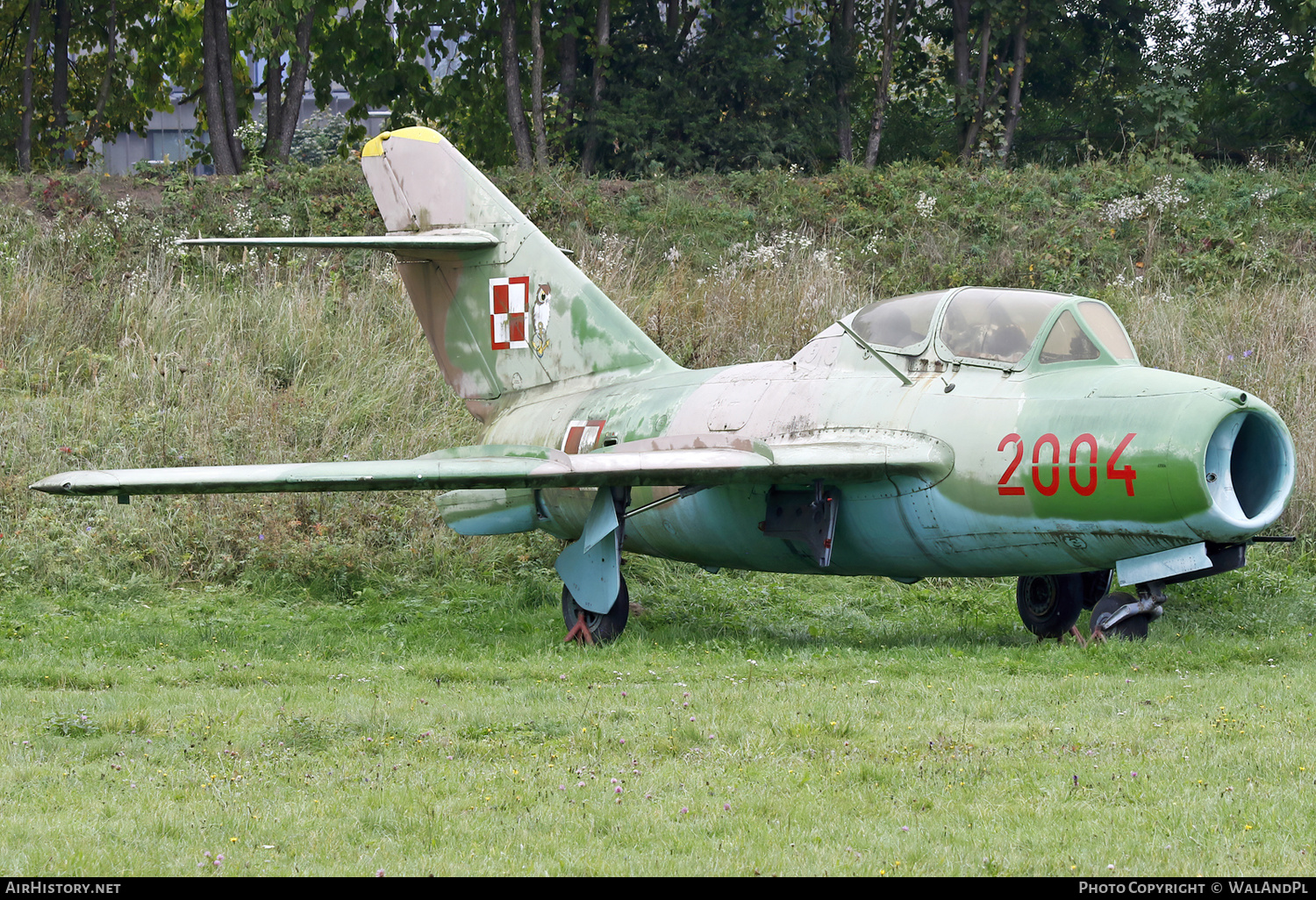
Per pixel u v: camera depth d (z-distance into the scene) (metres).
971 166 100.50
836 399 40.16
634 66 103.50
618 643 41.03
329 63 103.69
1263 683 29.88
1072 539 35.06
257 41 89.75
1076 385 35.34
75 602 50.41
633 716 26.30
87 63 107.06
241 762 22.41
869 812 19.14
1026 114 115.38
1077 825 18.22
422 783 20.73
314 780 21.12
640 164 100.25
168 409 66.50
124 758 22.78
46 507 58.88
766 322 73.50
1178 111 104.94
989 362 37.34
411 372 71.50
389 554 58.47
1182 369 65.94
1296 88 108.00
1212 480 33.19
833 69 104.44
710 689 29.81
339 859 17.05
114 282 80.31
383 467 38.72
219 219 87.38
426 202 53.25
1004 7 100.88
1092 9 109.94
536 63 97.44
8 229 84.12
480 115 110.31
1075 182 94.69
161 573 55.41
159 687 31.42
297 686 31.44
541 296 50.78
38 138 107.69
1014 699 28.02
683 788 20.50
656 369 48.59
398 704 27.91
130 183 92.62
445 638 42.94
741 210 92.06
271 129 98.19
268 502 59.78
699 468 37.53
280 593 54.34
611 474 38.22
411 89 106.19
